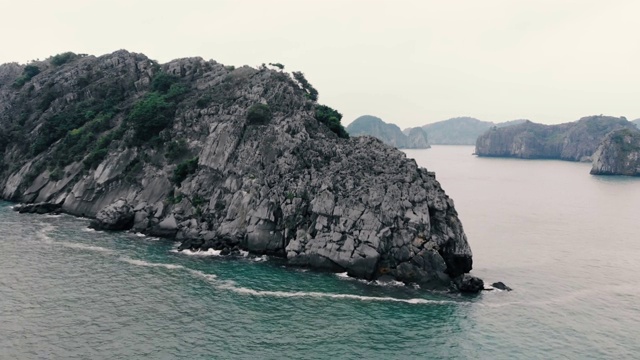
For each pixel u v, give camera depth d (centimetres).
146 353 5231
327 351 5425
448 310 6694
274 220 8975
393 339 5772
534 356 5478
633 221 13550
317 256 8212
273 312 6406
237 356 5244
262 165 10131
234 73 13938
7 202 13362
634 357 5494
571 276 8381
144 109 12681
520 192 19912
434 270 7719
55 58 18062
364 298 7019
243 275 7806
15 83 17112
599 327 6278
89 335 5581
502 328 6178
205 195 10425
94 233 10081
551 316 6600
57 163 13262
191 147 11888
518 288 7706
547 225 12838
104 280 7344
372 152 9919
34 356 5081
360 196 8538
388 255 7956
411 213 8231
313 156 9900
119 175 11862
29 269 7712
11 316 5991
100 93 15400
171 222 9969
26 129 15262
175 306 6481
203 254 8819
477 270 8638
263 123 11175
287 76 13350
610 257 9631
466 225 12681
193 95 13588
